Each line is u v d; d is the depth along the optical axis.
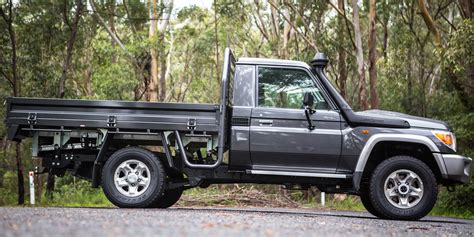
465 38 18.23
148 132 9.05
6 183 29.09
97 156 9.27
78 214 6.59
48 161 9.48
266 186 23.94
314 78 9.21
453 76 21.28
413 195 9.02
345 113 9.05
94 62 33.34
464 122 20.50
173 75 46.19
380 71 33.84
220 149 8.84
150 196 9.01
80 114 9.01
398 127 9.15
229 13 32.56
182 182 9.45
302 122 9.02
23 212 6.76
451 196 17.88
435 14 28.22
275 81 9.19
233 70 9.84
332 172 9.05
